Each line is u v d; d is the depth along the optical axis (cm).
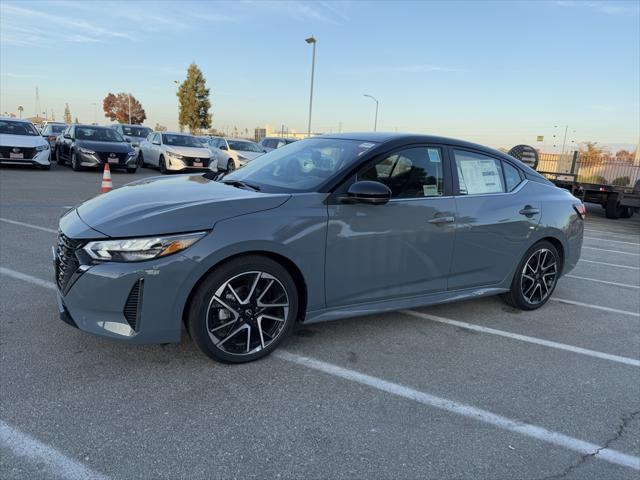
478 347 397
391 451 256
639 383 354
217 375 319
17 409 268
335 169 364
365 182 341
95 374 309
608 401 325
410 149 393
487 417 295
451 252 411
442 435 274
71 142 1684
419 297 403
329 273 350
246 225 312
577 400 323
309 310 350
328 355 362
